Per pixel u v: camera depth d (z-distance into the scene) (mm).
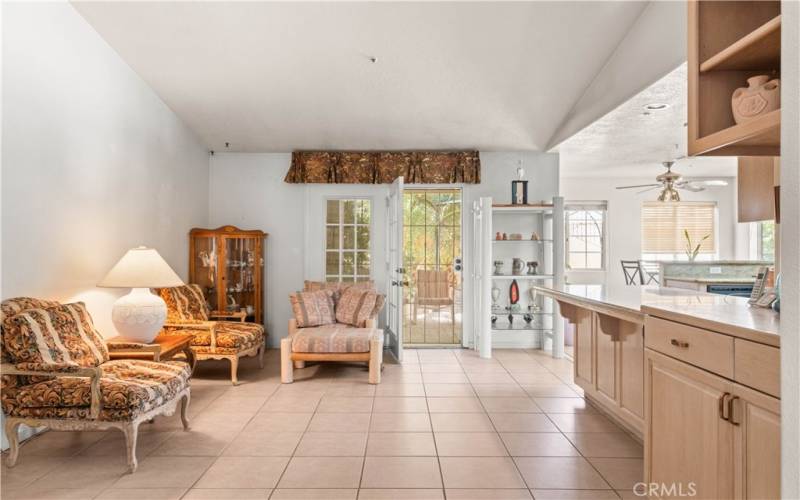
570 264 8992
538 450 3100
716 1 2049
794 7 1181
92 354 3240
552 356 5840
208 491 2576
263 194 6344
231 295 5922
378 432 3410
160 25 3898
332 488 2611
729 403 1745
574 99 5027
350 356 4680
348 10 3723
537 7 3652
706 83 2045
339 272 6402
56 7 3510
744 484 1686
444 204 6676
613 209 8914
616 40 4035
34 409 2830
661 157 6730
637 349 3094
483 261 5770
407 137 5883
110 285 3697
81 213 3803
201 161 6074
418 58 4320
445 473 2783
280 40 4078
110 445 3186
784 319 1205
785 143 1213
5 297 3088
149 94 4801
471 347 6348
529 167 6344
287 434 3379
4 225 3078
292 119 5453
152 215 4883
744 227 8867
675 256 8945
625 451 3082
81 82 3791
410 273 6684
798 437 1152
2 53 3041
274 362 5570
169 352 3820
